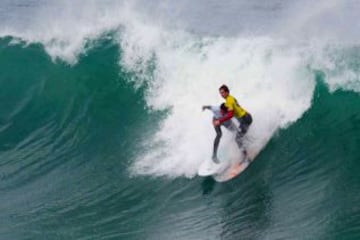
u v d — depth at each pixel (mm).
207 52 63781
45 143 61219
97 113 63250
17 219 49281
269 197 46594
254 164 50094
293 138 52375
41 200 51562
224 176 49531
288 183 47906
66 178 54500
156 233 45031
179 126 57281
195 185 49344
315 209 43500
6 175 56562
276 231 42250
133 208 48344
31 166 57469
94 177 53688
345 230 40375
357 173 47000
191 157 52156
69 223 47812
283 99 55469
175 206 47688
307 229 41500
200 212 46656
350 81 55875
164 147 55000
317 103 55094
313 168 49031
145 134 58000
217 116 49250
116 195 50406
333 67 56688
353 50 58312
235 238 42719
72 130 62031
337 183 46219
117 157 55875
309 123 53594
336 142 51281
